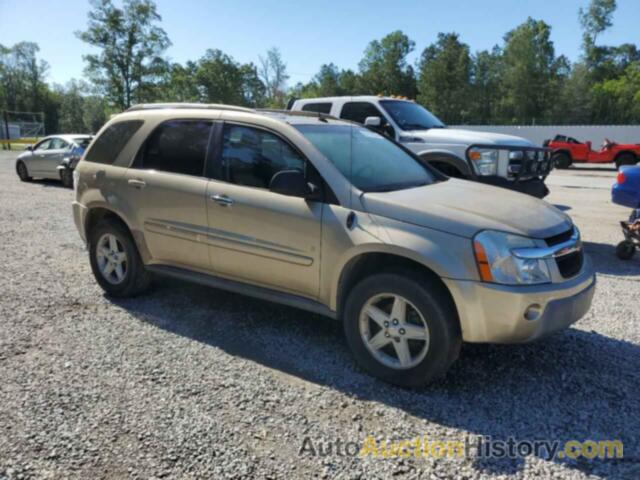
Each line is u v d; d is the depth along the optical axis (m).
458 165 6.75
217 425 2.78
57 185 14.31
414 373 3.13
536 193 6.84
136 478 2.35
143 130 4.50
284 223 3.57
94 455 2.50
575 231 3.53
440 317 3.01
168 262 4.40
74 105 94.69
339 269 3.36
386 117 7.63
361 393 3.15
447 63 64.69
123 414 2.86
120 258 4.70
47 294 4.89
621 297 4.95
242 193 3.79
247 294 3.93
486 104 67.00
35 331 4.01
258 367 3.46
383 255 3.27
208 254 4.05
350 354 3.68
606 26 64.50
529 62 60.97
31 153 14.88
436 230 3.06
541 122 59.38
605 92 59.91
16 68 86.69
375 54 78.75
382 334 3.26
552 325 3.00
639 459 2.54
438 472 2.44
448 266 2.96
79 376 3.29
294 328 4.14
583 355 3.70
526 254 2.96
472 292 2.92
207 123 4.14
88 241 4.90
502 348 3.81
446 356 3.04
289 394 3.12
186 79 71.69
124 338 3.91
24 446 2.56
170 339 3.90
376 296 3.24
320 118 4.30
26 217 9.13
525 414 2.93
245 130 3.92
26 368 3.39
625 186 6.79
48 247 6.88
